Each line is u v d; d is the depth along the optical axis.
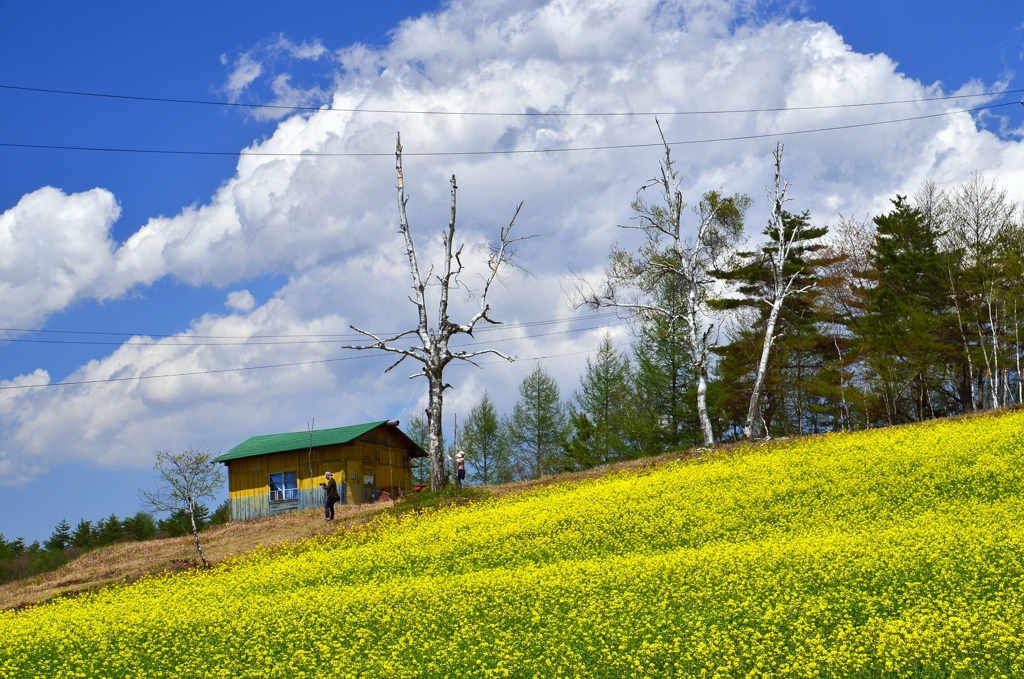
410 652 18.95
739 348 57.25
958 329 56.72
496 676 17.19
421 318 41.53
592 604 20.75
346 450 49.31
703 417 45.84
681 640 17.89
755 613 18.89
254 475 50.69
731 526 27.44
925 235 59.03
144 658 20.73
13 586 38.84
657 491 32.81
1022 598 18.12
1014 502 25.86
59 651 21.89
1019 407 43.09
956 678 14.99
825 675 15.71
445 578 25.47
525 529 30.02
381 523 35.84
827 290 60.16
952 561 20.69
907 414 64.00
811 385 56.22
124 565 37.50
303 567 29.17
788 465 33.81
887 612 18.45
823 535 25.08
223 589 27.48
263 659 19.66
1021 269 50.66
